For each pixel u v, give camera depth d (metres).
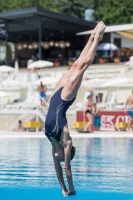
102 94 62.22
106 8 131.25
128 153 26.92
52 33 84.69
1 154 26.41
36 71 67.75
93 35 13.48
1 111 53.06
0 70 68.25
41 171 19.30
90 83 58.91
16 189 14.68
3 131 48.53
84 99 57.47
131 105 46.44
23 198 13.12
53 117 12.84
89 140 36.94
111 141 35.91
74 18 74.62
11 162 22.64
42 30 81.31
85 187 15.09
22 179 16.97
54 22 75.25
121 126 47.34
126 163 22.11
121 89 60.56
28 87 62.53
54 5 138.75
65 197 13.27
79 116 48.16
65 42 83.81
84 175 18.05
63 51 89.38
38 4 140.88
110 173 18.56
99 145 32.31
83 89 62.31
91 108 46.28
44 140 37.03
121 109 52.09
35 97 56.66
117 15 129.25
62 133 12.76
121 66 66.56
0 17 73.31
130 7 134.88
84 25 78.25
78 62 13.25
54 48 90.75
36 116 49.53
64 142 12.81
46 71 72.00
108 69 67.69
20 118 49.16
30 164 21.84
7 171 19.30
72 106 53.34
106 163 22.09
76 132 46.38
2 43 92.00
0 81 64.88
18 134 43.41
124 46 84.12
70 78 13.03
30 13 69.25
